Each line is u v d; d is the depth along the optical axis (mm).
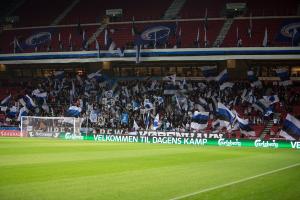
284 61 54719
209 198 12469
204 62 57688
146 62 60062
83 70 63406
